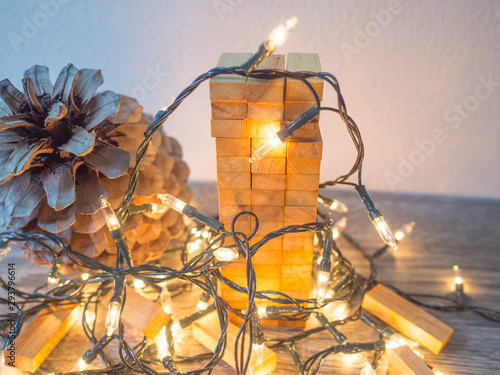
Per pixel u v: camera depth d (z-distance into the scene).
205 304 0.23
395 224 0.29
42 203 0.21
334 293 0.22
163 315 0.20
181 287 0.24
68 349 0.21
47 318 0.21
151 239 0.23
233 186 0.19
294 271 0.21
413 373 0.18
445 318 0.23
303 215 0.19
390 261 0.26
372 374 0.19
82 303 0.23
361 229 0.29
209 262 0.20
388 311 0.22
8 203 0.20
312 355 0.21
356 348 0.20
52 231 0.20
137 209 0.21
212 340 0.21
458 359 0.20
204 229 0.25
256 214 0.20
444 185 0.32
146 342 0.21
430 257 0.27
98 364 0.20
